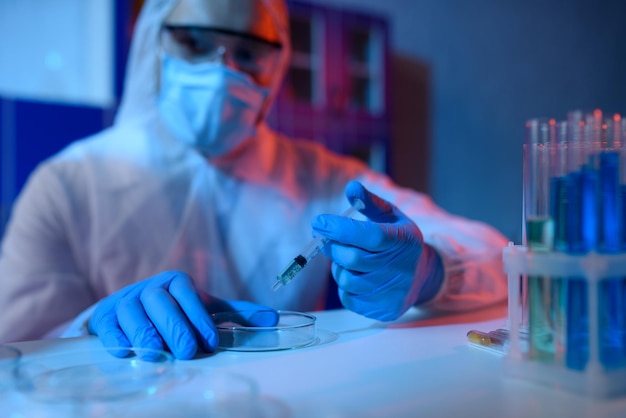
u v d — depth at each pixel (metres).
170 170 1.43
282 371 0.55
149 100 1.45
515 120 2.69
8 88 1.74
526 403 0.45
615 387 0.46
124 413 0.42
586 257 0.47
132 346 0.62
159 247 1.38
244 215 1.45
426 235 0.99
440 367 0.56
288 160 1.59
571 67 2.86
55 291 1.31
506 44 2.67
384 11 2.31
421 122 2.42
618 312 0.48
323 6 1.96
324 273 1.54
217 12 1.27
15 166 1.57
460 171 2.53
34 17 1.75
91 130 1.67
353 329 0.77
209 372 0.53
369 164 2.12
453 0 2.51
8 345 0.66
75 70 1.76
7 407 0.44
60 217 1.37
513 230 2.52
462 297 0.91
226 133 1.37
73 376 0.51
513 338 0.53
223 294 1.40
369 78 2.12
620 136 0.52
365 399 0.46
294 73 1.97
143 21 1.36
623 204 0.50
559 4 2.82
